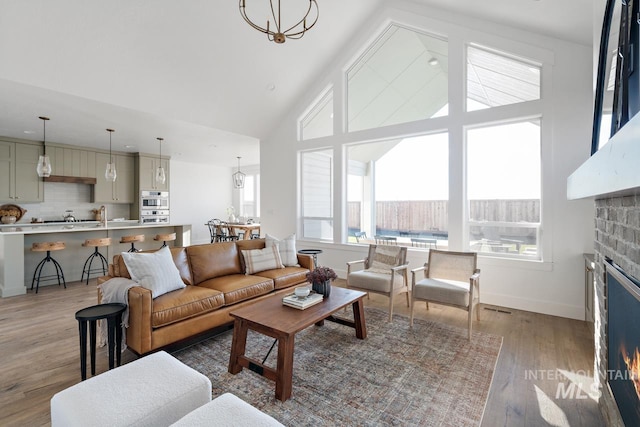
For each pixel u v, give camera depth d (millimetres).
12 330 3084
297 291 2676
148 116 4688
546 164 3543
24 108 4297
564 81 3436
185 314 2627
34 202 6426
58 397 1315
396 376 2289
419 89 4508
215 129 5512
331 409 1927
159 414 1262
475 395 2066
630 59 1213
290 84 5227
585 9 2861
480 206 4070
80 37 3283
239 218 9297
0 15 2857
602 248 1862
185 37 3740
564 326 3199
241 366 2332
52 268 4832
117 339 2309
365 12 4613
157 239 5984
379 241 5066
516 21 3562
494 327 3189
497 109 3824
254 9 3787
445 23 4137
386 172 4957
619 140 842
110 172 5559
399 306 3885
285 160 5973
